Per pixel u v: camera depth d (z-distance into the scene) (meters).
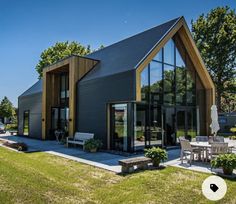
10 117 45.59
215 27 30.39
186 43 14.50
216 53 30.08
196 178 6.66
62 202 4.61
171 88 13.34
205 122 15.77
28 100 21.20
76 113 14.64
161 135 12.54
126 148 11.21
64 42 35.75
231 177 6.69
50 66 17.53
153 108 12.17
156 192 5.50
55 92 18.84
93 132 13.02
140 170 7.62
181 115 13.98
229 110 37.62
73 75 14.70
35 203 4.38
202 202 4.90
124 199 5.05
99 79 12.78
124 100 10.93
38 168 7.70
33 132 19.78
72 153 11.21
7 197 4.50
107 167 8.10
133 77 10.58
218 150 8.33
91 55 19.11
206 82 15.64
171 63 13.52
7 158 9.28
